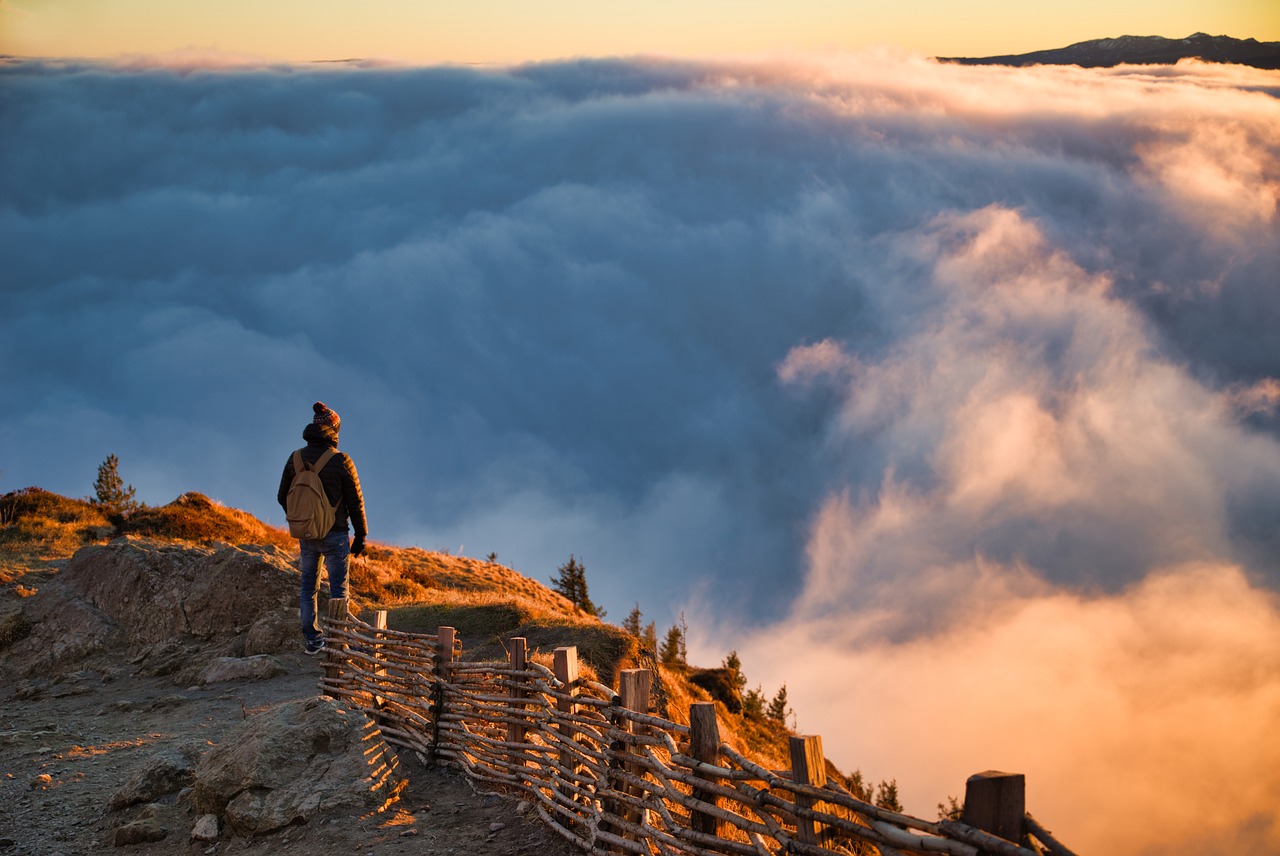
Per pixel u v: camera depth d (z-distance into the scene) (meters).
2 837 6.30
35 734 8.56
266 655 10.85
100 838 6.30
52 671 11.20
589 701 5.74
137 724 8.98
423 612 14.12
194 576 12.32
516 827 5.91
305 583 8.85
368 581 16.23
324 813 5.98
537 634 13.41
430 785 6.83
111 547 13.08
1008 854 3.07
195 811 6.37
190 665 10.87
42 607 12.31
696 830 4.72
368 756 6.50
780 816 4.26
